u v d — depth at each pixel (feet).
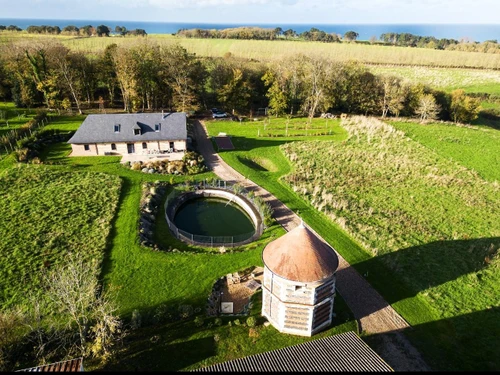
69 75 252.01
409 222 135.64
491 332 87.81
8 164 160.86
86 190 144.46
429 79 377.91
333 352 68.08
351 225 131.13
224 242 122.52
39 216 125.70
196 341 81.66
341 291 99.91
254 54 407.44
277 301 83.61
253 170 176.04
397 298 98.27
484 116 310.04
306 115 276.62
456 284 103.91
